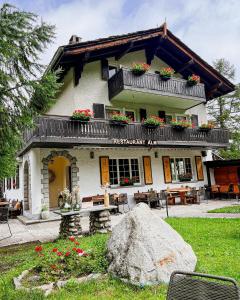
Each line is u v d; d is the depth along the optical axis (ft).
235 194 54.60
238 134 86.74
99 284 13.16
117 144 42.98
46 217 38.78
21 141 22.70
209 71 56.70
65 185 54.44
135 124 45.16
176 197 49.88
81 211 25.34
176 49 53.26
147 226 14.57
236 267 14.74
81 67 42.86
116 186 46.93
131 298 11.71
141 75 45.96
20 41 20.70
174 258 13.84
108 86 48.29
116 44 44.42
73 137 38.91
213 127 54.70
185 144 49.88
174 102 53.36
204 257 16.79
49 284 13.34
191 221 29.81
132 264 13.42
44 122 36.83
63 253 16.12
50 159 41.37
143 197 44.27
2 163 24.61
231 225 26.08
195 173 56.85
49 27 21.31
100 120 41.73
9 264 18.30
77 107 44.14
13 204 51.06
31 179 42.04
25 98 21.38
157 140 47.01
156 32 49.24
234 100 90.53
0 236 29.81
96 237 23.90
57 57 40.98
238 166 54.90
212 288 6.79
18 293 12.33
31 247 23.15
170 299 7.23
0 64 20.71
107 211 27.43
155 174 51.08
